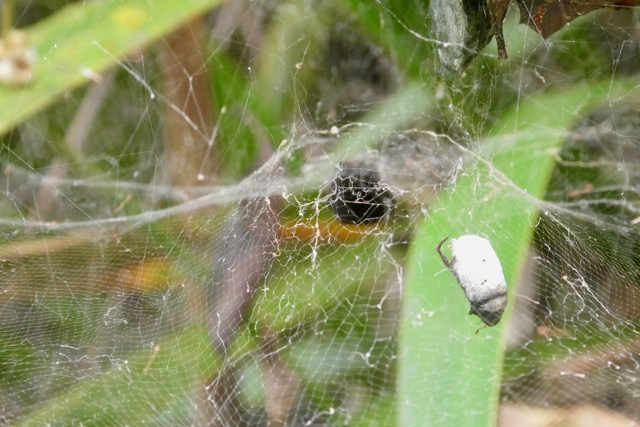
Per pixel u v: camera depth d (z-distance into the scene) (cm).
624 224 44
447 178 44
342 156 45
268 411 41
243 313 42
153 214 45
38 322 43
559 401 40
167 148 46
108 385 41
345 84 46
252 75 45
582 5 40
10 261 44
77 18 43
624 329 41
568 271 42
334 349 41
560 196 45
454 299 40
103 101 46
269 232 43
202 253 44
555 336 41
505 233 41
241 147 45
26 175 46
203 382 41
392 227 43
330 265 43
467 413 39
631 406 40
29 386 41
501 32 40
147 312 43
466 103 44
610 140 45
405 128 45
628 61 44
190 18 44
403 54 45
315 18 46
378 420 40
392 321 42
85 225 45
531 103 43
